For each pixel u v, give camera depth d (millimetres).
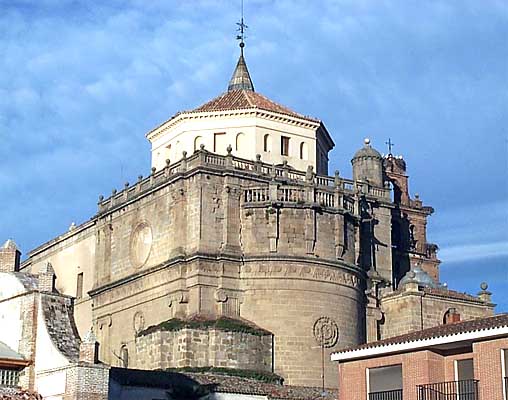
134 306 79875
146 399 52062
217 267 73875
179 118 85188
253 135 83938
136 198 81688
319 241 74938
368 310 78938
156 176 80375
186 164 77188
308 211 74875
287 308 73062
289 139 85812
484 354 43188
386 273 82188
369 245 81188
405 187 94812
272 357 72000
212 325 70375
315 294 73812
